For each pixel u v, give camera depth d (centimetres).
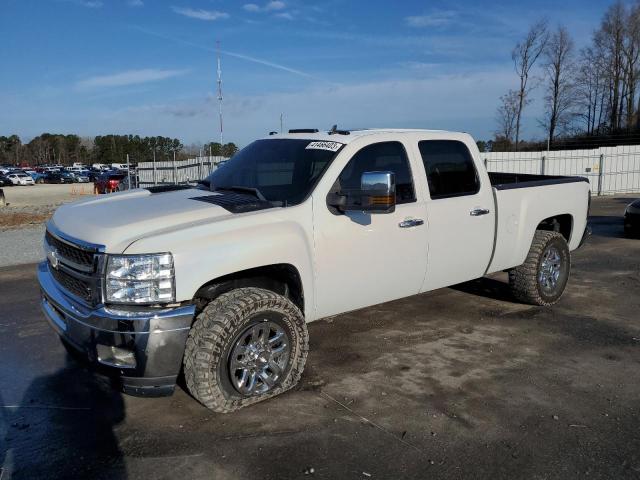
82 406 411
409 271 494
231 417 388
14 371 477
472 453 346
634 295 717
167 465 332
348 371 468
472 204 541
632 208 1187
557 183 649
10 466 332
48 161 13138
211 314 370
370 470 327
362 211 425
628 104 4119
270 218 401
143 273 341
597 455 344
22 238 1219
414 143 510
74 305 366
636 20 3975
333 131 504
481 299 689
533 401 416
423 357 500
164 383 351
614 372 470
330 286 439
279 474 322
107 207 423
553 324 596
